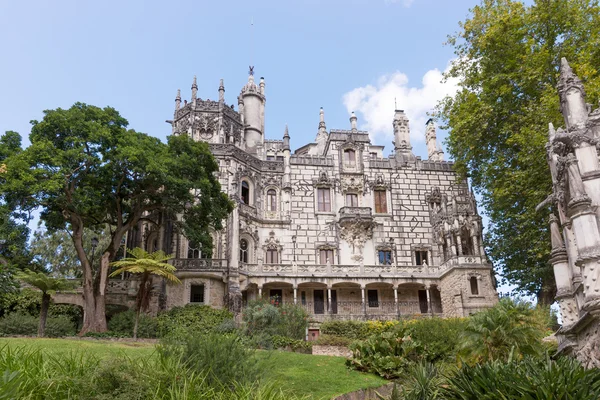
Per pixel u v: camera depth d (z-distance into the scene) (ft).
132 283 136.15
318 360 73.05
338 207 178.40
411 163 187.42
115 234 119.75
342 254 171.83
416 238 177.27
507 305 64.28
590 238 46.96
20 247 106.11
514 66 116.16
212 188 134.72
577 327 52.19
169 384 36.58
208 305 133.39
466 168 143.64
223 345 44.21
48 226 118.62
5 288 98.22
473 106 122.72
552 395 32.22
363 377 64.18
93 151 114.52
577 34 107.96
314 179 180.24
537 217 104.83
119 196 122.52
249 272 151.84
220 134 173.27
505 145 123.13
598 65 100.83
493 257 131.34
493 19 119.14
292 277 153.89
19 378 27.73
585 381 34.22
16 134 113.09
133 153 111.55
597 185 49.80
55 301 124.88
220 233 154.92
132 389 34.06
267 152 230.07
